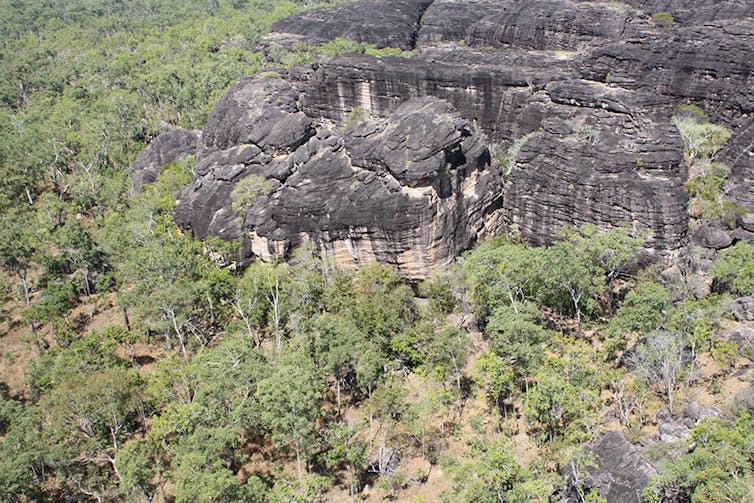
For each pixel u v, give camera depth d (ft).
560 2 377.09
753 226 200.64
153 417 171.01
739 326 176.14
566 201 214.28
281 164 234.17
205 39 524.93
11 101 474.90
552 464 145.69
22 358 225.35
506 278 185.47
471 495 127.13
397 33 455.22
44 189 353.72
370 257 223.30
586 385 154.71
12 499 150.71
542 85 247.29
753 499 114.93
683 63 262.26
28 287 267.80
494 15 403.34
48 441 158.71
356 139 222.69
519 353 160.45
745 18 302.45
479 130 257.96
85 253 254.88
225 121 271.69
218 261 233.35
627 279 204.74
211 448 143.23
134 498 149.79
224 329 213.25
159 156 330.54
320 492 155.12
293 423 145.28
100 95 433.07
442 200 211.20
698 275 195.93
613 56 279.90
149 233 249.96
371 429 173.27
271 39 475.31
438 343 175.63
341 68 287.89
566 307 199.31
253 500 139.13
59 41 604.90
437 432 169.17
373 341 182.50
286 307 203.21
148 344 219.00
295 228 226.99
